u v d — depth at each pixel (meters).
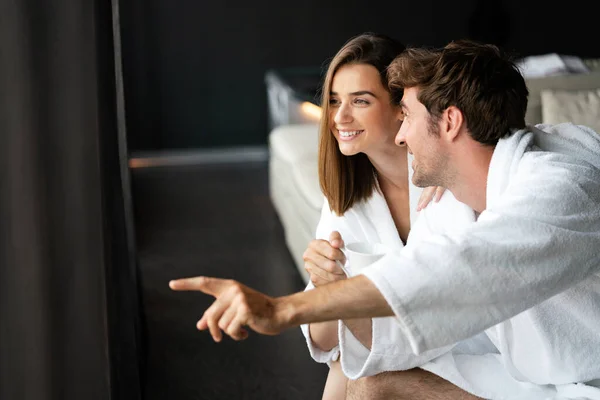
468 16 7.18
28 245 1.38
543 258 1.23
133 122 6.80
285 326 1.18
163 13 6.69
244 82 6.91
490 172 1.38
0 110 1.33
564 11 7.24
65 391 1.46
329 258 1.52
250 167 6.48
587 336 1.42
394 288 1.19
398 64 1.44
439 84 1.37
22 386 1.40
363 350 1.60
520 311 1.24
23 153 1.36
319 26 6.96
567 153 1.44
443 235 1.25
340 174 1.77
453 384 1.57
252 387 2.76
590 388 1.43
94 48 1.45
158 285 3.74
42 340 1.40
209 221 4.84
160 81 6.79
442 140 1.41
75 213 1.44
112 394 1.72
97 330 1.49
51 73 1.39
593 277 1.39
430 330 1.20
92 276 1.47
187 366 2.93
